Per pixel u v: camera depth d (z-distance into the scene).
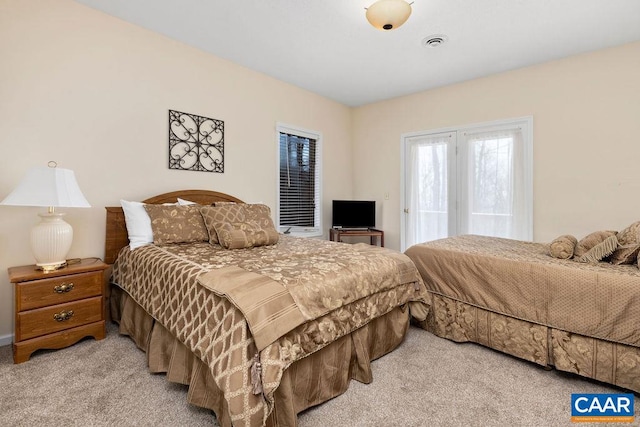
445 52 3.07
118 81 2.61
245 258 1.97
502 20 2.51
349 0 2.28
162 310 1.79
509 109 3.51
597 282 1.71
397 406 1.55
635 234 1.94
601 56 2.97
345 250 2.27
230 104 3.39
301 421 1.45
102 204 2.55
